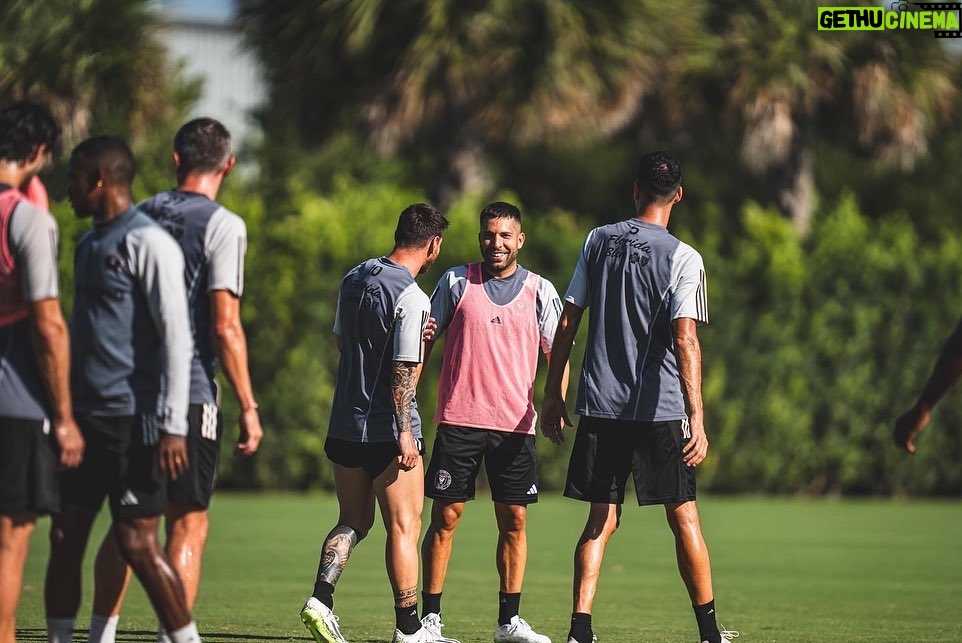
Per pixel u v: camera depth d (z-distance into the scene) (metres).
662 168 23.95
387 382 24.08
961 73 82.75
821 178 112.88
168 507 20.78
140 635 25.45
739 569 40.12
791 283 69.38
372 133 75.50
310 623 23.39
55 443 18.39
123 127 66.88
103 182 19.02
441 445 26.14
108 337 18.95
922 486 71.12
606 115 76.31
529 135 73.81
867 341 70.19
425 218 24.92
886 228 72.62
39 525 49.03
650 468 23.56
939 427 70.94
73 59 63.41
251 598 31.81
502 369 26.20
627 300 23.59
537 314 26.58
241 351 20.45
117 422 18.94
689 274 23.34
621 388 23.56
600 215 124.00
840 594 34.25
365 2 71.38
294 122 78.44
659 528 54.09
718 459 69.75
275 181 103.38
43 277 18.09
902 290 70.31
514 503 25.92
